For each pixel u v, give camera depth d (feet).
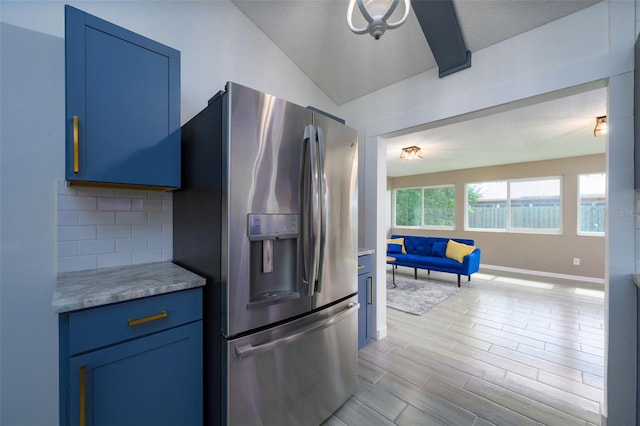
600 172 15.35
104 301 3.17
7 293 3.97
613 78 4.53
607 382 4.58
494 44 5.89
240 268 3.78
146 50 4.26
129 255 5.11
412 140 12.73
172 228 5.60
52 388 4.25
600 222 15.48
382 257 8.49
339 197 5.22
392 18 6.08
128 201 5.10
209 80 6.05
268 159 4.06
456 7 5.45
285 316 4.30
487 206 19.74
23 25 4.06
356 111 8.85
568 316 10.27
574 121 10.12
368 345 7.92
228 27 6.39
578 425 4.93
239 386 3.78
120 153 4.03
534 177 17.54
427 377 6.36
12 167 4.00
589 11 4.82
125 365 3.36
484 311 10.82
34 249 4.17
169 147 4.50
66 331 3.03
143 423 3.50
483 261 19.60
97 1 4.71
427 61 6.83
